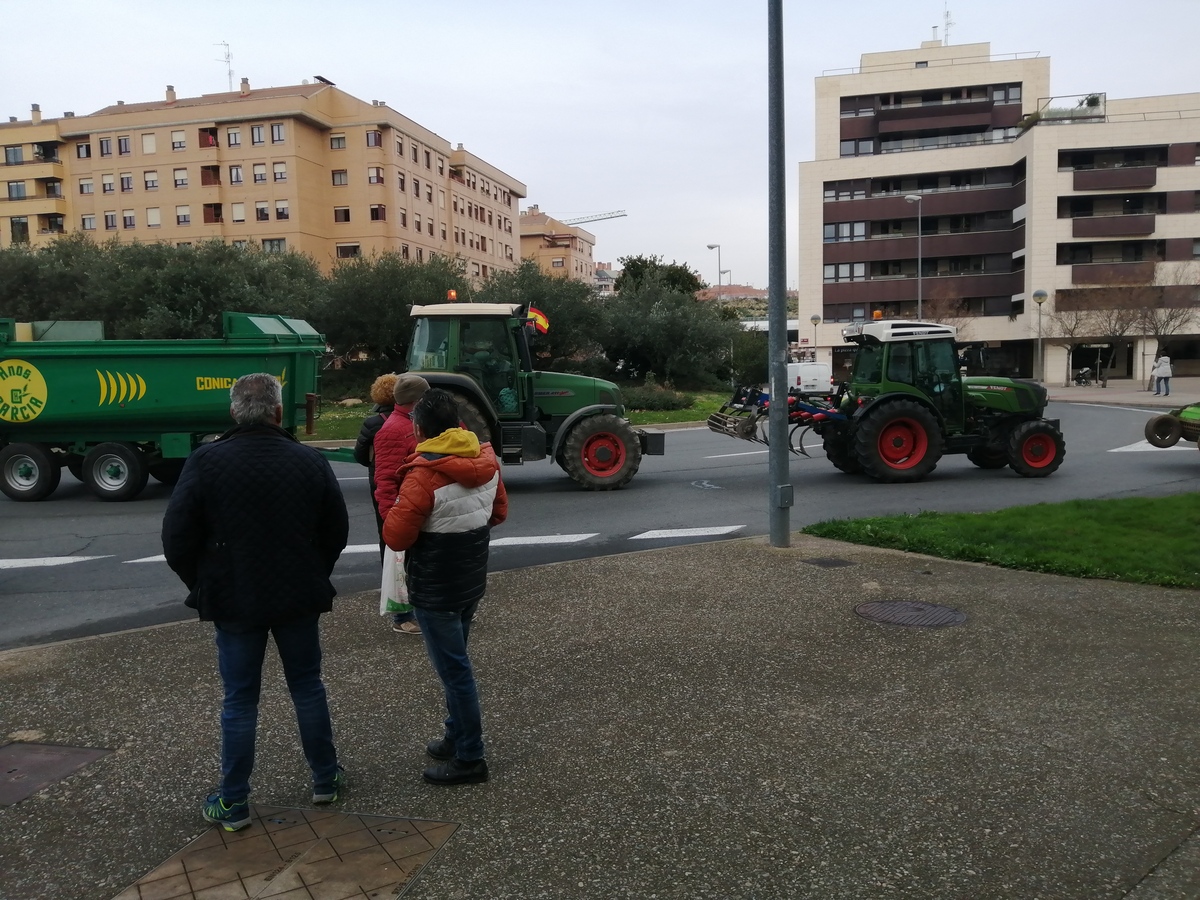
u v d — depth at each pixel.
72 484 14.84
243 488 3.33
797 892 2.90
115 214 62.28
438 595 3.62
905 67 64.25
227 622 3.34
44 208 63.31
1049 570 7.29
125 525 10.81
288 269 38.53
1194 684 4.68
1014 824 3.30
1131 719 4.23
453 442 3.63
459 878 3.01
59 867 3.13
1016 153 54.53
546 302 36.94
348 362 37.22
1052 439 13.52
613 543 9.08
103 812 3.53
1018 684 4.72
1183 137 51.12
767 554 8.04
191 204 60.69
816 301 59.00
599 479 12.79
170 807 3.56
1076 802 3.46
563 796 3.59
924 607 6.22
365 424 6.21
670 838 3.25
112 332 31.53
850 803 3.48
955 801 3.48
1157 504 9.84
